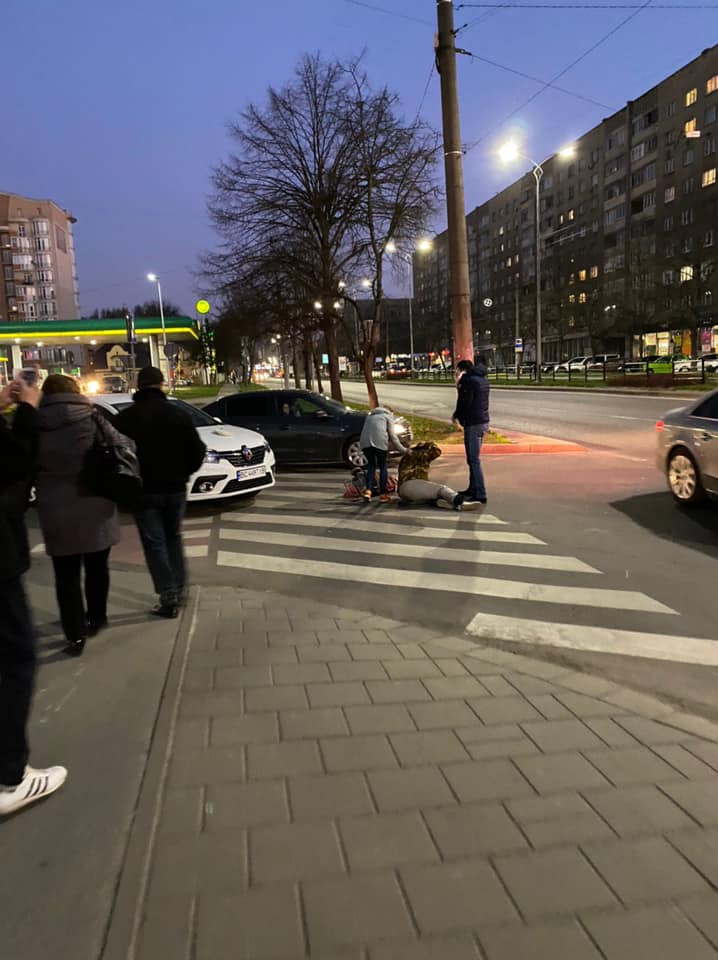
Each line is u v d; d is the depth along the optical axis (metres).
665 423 8.33
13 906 2.03
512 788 2.61
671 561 5.95
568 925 1.93
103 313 119.44
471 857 2.21
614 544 6.55
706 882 2.10
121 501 4.08
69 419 3.84
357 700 3.38
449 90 12.39
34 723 3.17
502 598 5.12
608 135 77.75
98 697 3.43
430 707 3.31
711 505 8.09
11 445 2.46
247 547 6.91
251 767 2.76
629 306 60.88
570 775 2.70
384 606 5.01
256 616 4.74
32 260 125.94
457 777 2.68
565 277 80.62
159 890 2.07
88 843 2.32
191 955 1.83
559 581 5.48
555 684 3.60
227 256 21.02
